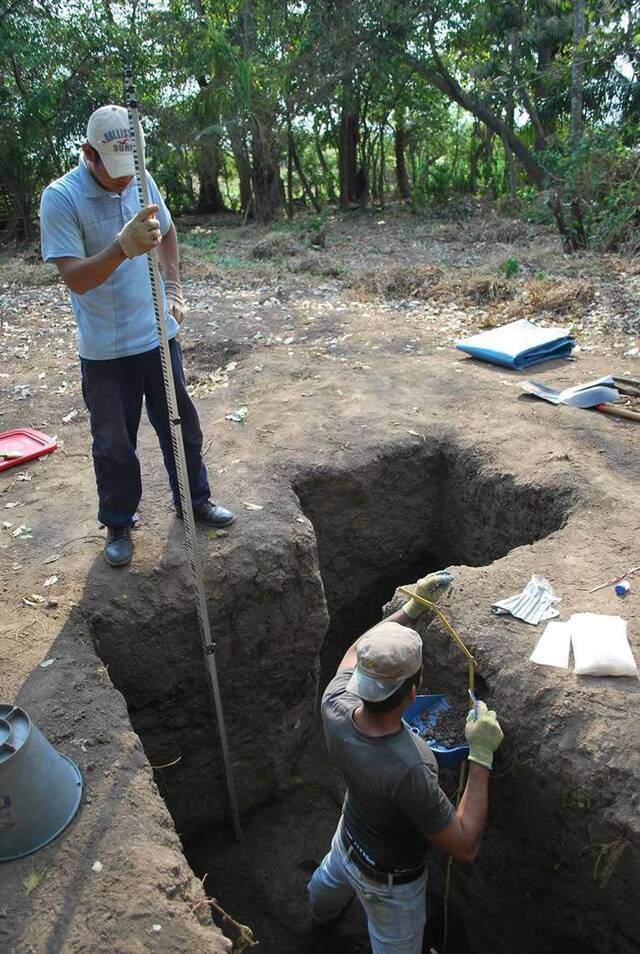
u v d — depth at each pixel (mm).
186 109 17688
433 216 18578
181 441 3467
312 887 3559
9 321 9070
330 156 24531
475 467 5191
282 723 4570
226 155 20812
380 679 2441
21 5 16016
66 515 4566
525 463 4996
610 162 12242
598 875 2910
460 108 22469
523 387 6086
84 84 16656
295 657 4457
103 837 2629
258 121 16984
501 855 3516
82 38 16453
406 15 16828
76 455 5383
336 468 5133
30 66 15828
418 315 8648
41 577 3975
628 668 3182
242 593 4090
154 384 3645
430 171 22234
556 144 16281
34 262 13531
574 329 7770
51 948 2295
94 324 3402
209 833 4562
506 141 18016
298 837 4562
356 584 5664
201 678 4113
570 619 3508
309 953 3979
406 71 18188
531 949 3604
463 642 3500
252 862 4406
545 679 3203
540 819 3164
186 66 17359
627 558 3984
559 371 6609
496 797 3354
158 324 3275
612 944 3105
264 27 17953
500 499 4992
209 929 2467
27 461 5312
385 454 5301
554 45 17719
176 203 22203
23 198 16688
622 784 2799
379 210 20125
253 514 4441
